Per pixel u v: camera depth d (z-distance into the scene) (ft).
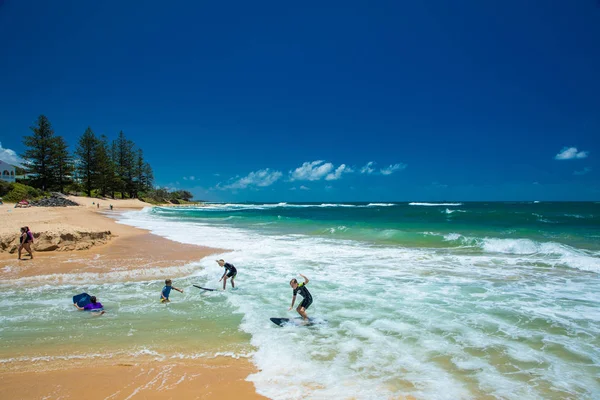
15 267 35.04
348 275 33.81
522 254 44.32
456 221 88.38
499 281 31.24
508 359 15.98
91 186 233.55
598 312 22.76
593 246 47.57
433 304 24.58
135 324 20.33
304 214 147.23
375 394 12.94
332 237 62.44
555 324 20.54
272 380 14.02
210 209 231.91
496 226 73.56
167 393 12.98
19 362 15.39
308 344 17.67
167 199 310.45
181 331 19.31
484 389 13.37
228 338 18.38
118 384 13.58
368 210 171.53
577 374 14.58
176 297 26.30
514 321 21.07
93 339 18.02
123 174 273.54
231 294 27.22
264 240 58.18
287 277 33.09
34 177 200.13
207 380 13.98
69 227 48.83
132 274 33.12
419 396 12.82
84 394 12.85
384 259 41.83
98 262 38.11
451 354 16.51
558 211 130.52
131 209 189.37
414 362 15.66
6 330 19.08
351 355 16.38
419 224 80.94
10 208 116.78
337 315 22.27
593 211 130.11
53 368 14.88
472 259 41.34
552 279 31.91
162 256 42.63
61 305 23.68
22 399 12.49
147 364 15.35
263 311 23.00
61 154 202.49
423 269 36.37
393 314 22.44
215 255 43.93
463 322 20.92
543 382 13.93
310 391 13.17
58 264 36.68
